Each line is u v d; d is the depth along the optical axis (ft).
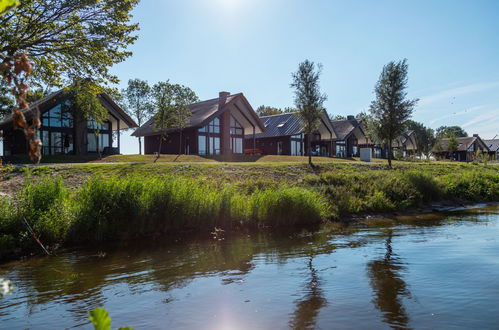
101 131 120.26
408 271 24.23
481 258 27.25
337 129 195.42
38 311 18.21
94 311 3.23
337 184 64.13
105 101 111.34
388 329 15.66
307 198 48.19
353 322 16.39
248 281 22.61
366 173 73.10
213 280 22.91
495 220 48.19
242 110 141.79
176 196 40.55
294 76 93.45
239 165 75.51
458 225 44.11
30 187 36.81
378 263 26.40
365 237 36.99
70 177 55.67
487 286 20.90
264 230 42.16
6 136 103.04
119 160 95.96
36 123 5.48
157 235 38.27
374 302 18.80
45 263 27.99
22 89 5.72
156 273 24.66
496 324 15.99
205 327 16.16
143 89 170.60
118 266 26.68
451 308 17.79
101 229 35.27
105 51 61.82
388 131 99.55
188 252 31.07
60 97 102.58
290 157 120.98
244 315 17.40
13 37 52.26
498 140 287.69
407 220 49.52
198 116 136.36
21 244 31.14
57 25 57.88
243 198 46.50
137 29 63.98
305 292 20.51
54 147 109.40
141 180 42.09
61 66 60.80
